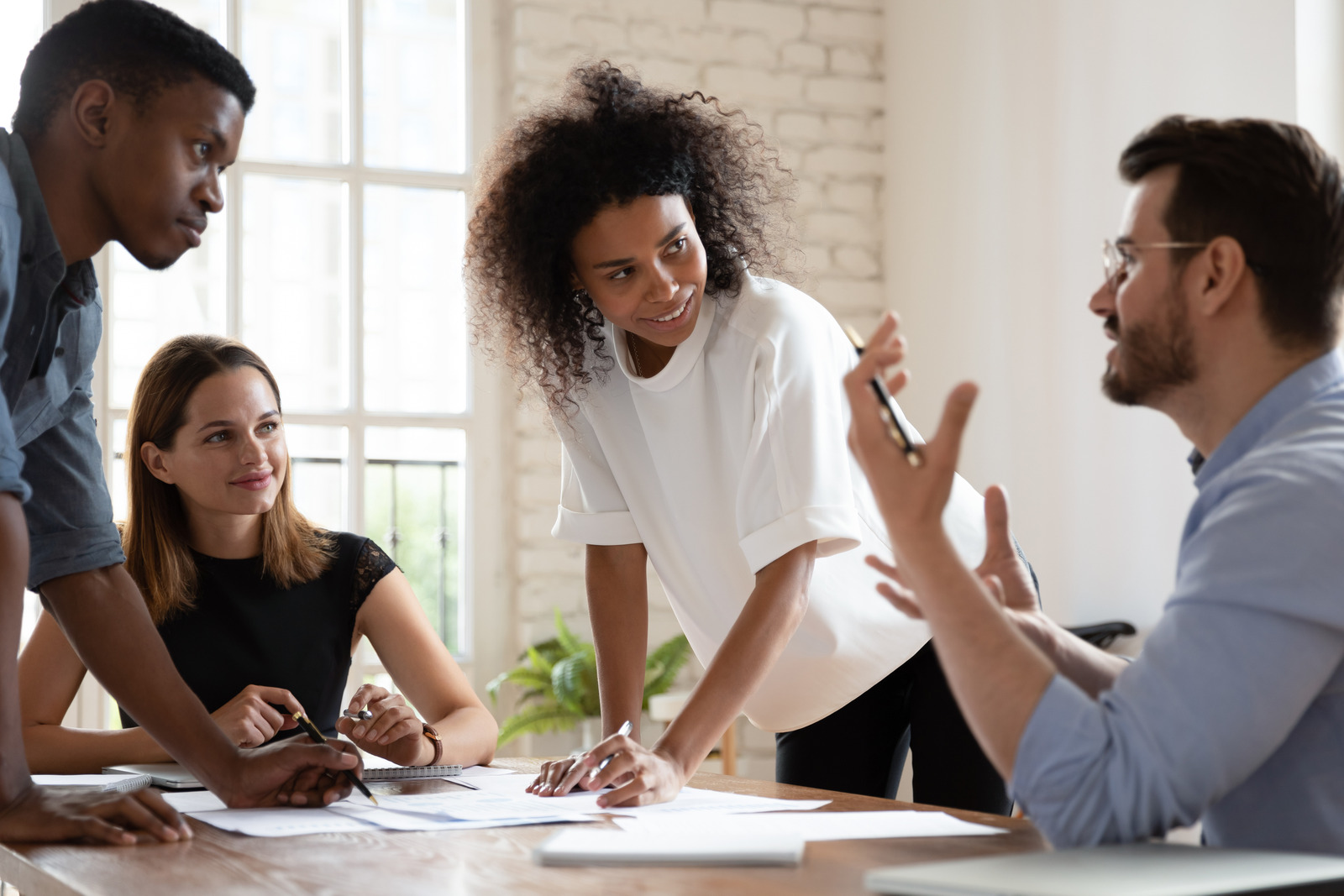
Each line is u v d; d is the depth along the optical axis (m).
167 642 1.98
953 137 4.07
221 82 1.27
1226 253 0.91
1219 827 0.92
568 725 3.70
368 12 3.97
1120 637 3.25
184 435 1.94
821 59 4.38
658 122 1.49
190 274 3.73
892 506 0.85
